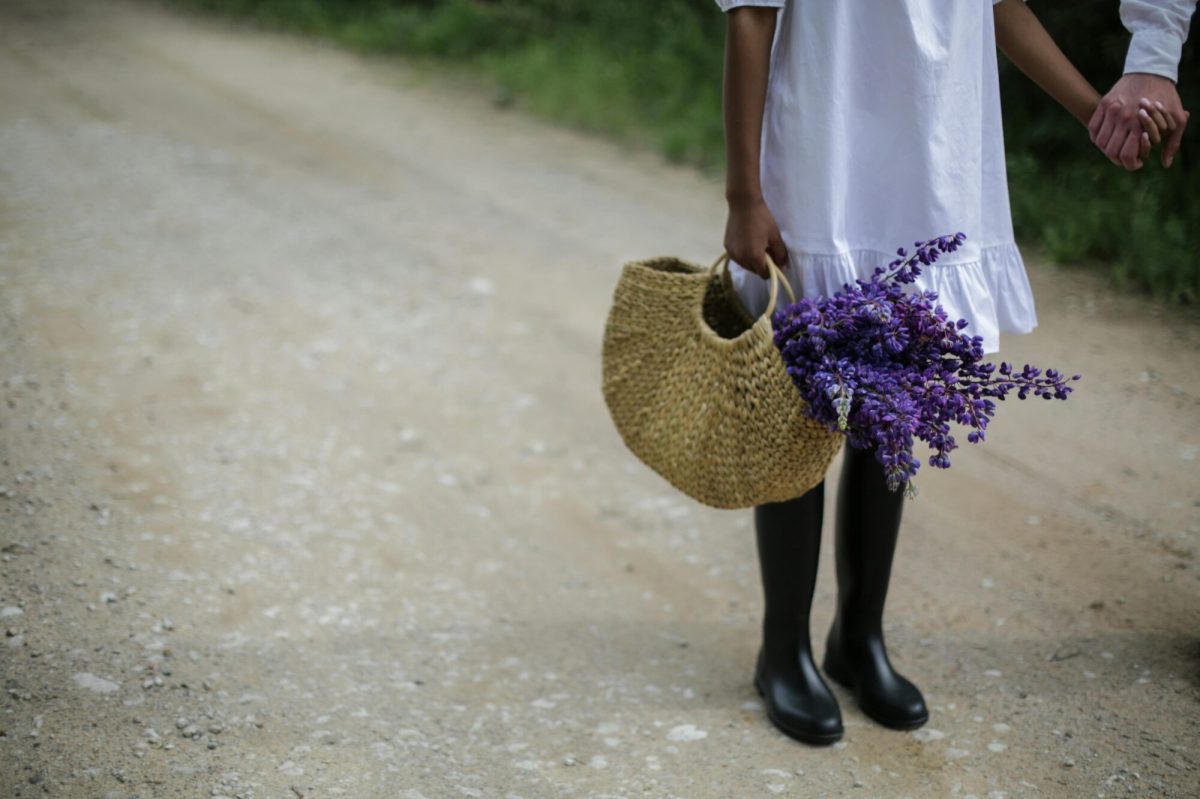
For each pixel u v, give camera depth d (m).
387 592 2.75
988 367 1.89
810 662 2.31
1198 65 5.16
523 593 2.79
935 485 3.27
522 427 3.61
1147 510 3.08
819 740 2.23
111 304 4.23
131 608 2.54
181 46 9.33
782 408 1.94
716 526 3.13
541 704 2.37
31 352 3.77
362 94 7.93
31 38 9.41
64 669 2.29
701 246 5.16
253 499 3.08
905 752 2.22
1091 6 5.29
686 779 2.13
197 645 2.45
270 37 9.81
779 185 2.03
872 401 1.79
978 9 1.97
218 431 3.41
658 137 6.86
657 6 8.52
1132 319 4.25
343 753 2.15
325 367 3.90
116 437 3.30
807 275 2.03
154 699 2.25
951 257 2.02
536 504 3.20
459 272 4.81
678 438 2.10
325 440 3.44
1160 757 2.16
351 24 9.88
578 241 5.22
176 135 6.65
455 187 5.98
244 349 3.97
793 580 2.25
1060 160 5.61
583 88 7.66
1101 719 2.29
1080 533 2.99
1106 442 3.43
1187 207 4.91
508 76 8.14
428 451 3.43
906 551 2.96
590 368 4.02
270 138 6.73
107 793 1.98
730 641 2.64
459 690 2.40
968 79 1.98
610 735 2.27
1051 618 2.65
